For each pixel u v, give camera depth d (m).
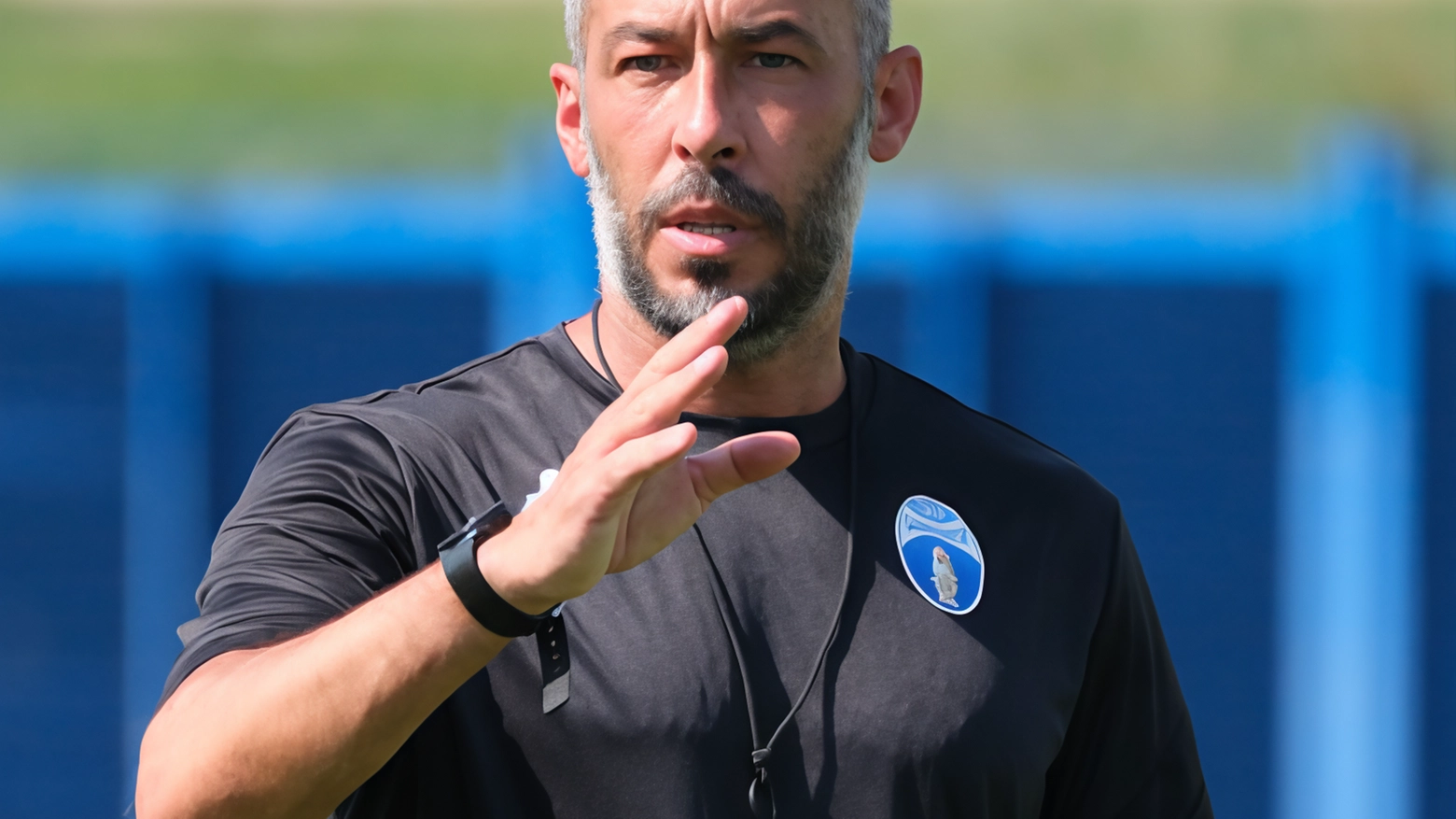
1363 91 46.56
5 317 16.62
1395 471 15.72
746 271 5.41
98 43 50.78
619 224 5.48
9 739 16.84
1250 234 15.99
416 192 17.48
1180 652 16.20
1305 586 15.99
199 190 19.47
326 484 5.17
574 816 4.98
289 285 16.44
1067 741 6.00
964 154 21.73
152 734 4.54
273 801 4.35
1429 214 15.80
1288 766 16.09
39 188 20.70
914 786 5.22
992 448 6.04
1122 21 50.75
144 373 16.56
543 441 5.47
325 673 4.28
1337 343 15.83
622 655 5.12
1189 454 16.02
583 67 5.79
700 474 4.45
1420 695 15.84
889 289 15.85
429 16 54.97
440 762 5.02
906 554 5.57
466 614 4.22
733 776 5.07
